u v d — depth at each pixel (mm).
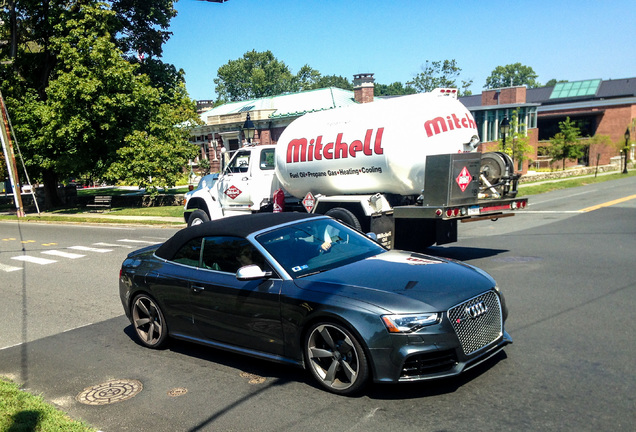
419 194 9766
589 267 8539
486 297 4363
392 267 4754
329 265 4961
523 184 32656
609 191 26062
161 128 29438
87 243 16609
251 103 49125
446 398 4102
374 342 4004
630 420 3574
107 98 27672
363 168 9734
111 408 4488
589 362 4613
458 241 12336
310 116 10984
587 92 70500
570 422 3600
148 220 21828
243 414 4160
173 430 4004
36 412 4324
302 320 4449
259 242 5059
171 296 5621
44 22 30500
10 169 27969
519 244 11336
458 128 9656
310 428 3822
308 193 10781
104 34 28938
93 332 6969
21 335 7102
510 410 3828
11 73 31281
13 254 15195
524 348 5078
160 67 33406
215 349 5891
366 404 4117
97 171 30406
